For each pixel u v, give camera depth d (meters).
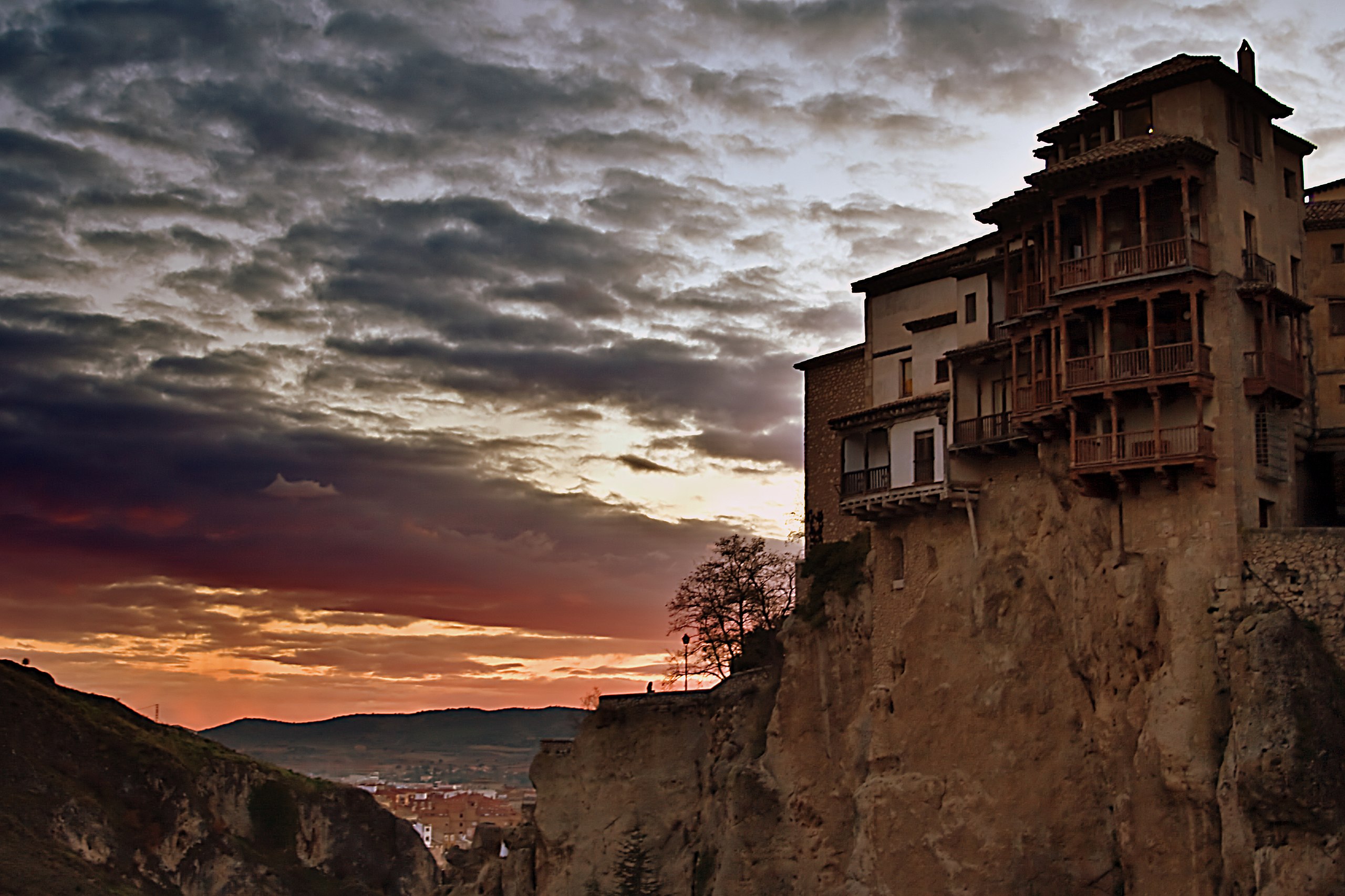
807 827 77.25
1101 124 65.06
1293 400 60.75
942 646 68.81
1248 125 62.91
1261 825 52.09
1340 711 53.09
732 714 90.69
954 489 68.88
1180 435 58.22
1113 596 60.84
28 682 192.62
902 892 66.56
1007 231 67.56
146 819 179.25
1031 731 63.91
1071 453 61.19
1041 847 62.03
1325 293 65.38
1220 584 57.16
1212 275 59.03
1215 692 56.12
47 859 156.50
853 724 75.31
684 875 90.06
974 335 72.19
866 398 80.31
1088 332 62.19
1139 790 57.62
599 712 101.56
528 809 122.06
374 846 196.88
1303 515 62.84
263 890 179.25
